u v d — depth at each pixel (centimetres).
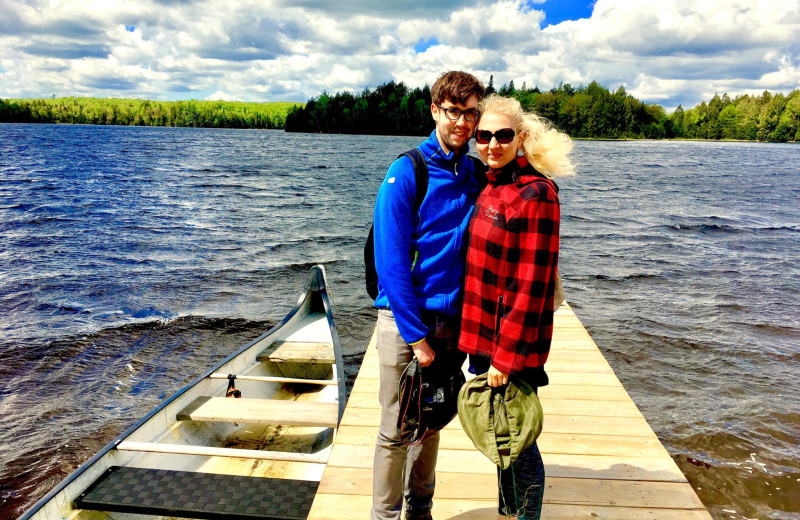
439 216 182
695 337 776
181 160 4209
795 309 906
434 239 182
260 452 307
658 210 2127
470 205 189
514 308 170
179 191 2388
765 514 409
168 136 9256
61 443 518
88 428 544
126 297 939
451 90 172
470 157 205
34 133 8762
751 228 1722
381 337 195
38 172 3016
